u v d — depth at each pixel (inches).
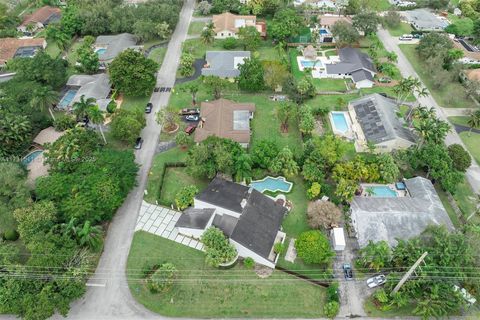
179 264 2839.6
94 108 3646.7
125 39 5442.9
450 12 6688.0
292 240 3014.3
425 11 6402.6
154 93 4618.6
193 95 4370.1
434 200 3157.0
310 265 2832.2
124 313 2559.1
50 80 4409.5
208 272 2787.9
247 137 3784.5
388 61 5182.1
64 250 2573.8
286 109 3964.1
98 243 2778.1
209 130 3868.1
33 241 2605.8
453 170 3388.3
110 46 5280.5
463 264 2549.2
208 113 4119.1
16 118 3567.9
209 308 2591.0
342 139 3932.1
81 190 2977.4
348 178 3331.7
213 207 3051.2
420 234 2763.3
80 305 2593.5
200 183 3486.7
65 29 5580.7
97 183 3009.4
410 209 3019.2
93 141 3543.3
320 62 5246.1
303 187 3437.5
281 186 3449.8
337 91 4687.5
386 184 3464.6
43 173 3378.4
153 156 3759.8
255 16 6018.7
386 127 3801.7
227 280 2741.1
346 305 2596.0
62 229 2733.8
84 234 2682.1
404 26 6215.6
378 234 2876.5
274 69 4439.0
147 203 3302.2
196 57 5319.9
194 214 3031.5
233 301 2625.5
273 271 2792.8
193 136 4001.0
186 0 7003.0
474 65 5032.0
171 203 3257.9
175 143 3905.0
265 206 3095.5
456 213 3221.0
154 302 2615.7
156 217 3186.5
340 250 2908.5
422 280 2468.0
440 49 4960.6
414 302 2591.0
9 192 2972.4
